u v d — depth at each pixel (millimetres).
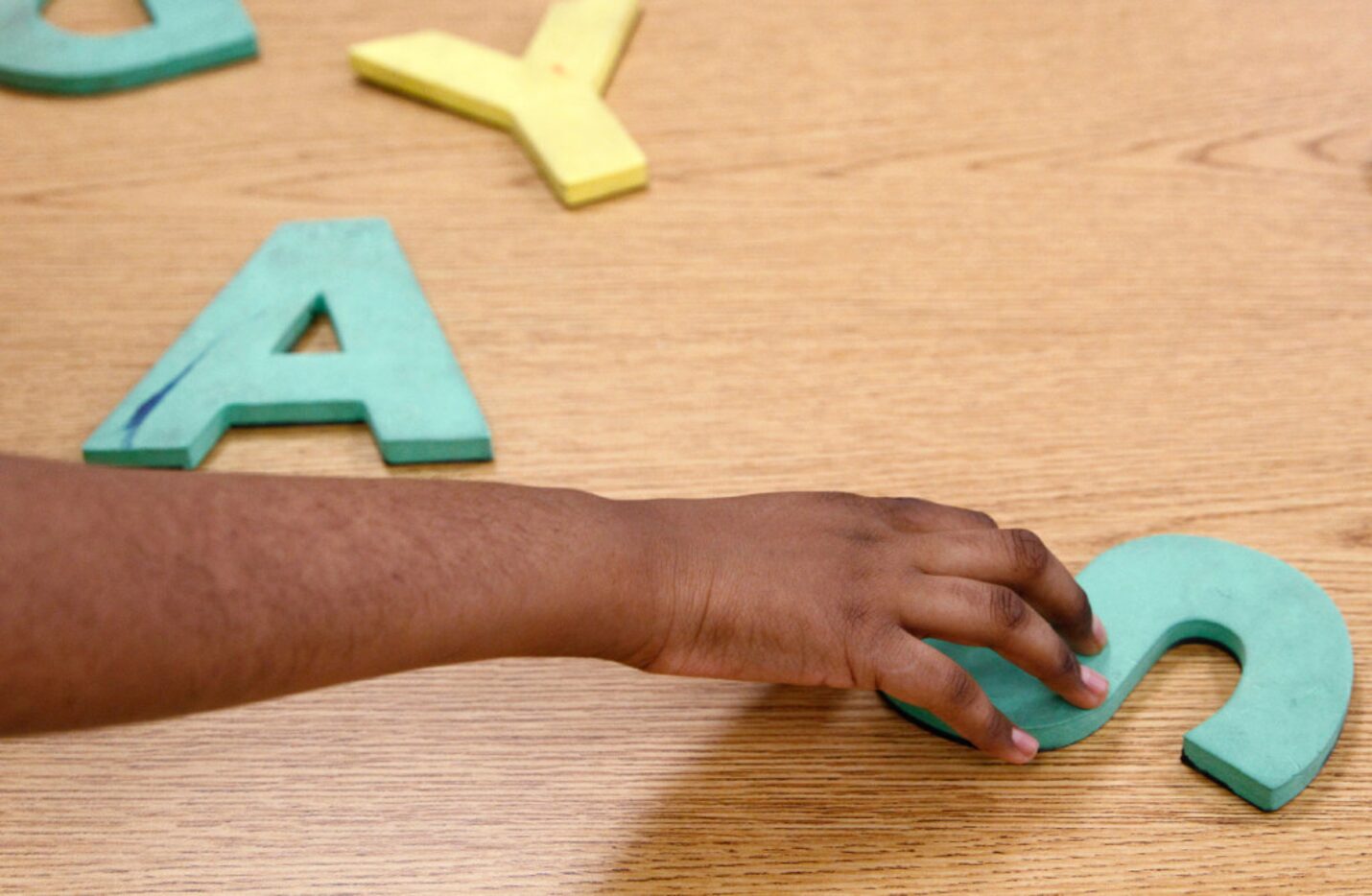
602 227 932
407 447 832
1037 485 818
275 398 845
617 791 736
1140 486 817
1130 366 862
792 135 980
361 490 674
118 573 623
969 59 1028
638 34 1052
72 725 625
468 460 836
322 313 896
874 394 854
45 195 952
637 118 993
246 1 1084
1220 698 756
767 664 724
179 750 748
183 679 629
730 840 724
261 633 637
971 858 719
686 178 958
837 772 740
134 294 902
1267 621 760
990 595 727
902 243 921
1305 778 726
